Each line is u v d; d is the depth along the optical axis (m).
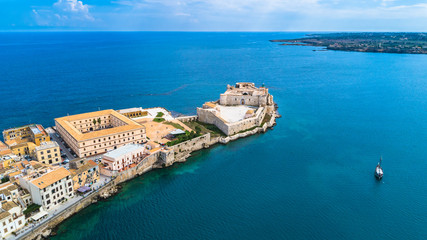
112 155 120.69
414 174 123.12
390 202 104.50
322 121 193.75
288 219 95.88
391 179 119.38
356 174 123.38
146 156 129.88
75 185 105.44
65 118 159.50
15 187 93.56
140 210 101.38
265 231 90.50
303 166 130.88
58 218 94.38
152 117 186.75
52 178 96.94
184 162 138.00
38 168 106.44
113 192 111.62
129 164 124.94
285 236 88.44
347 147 150.50
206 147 153.25
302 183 116.94
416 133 169.38
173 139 149.62
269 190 112.31
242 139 164.62
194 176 124.31
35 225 88.44
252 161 136.62
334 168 128.62
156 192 112.38
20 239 83.25
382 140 159.50
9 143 137.88
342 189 112.50
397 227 92.25
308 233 89.75
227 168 130.50
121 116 165.12
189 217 97.19
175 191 112.94
